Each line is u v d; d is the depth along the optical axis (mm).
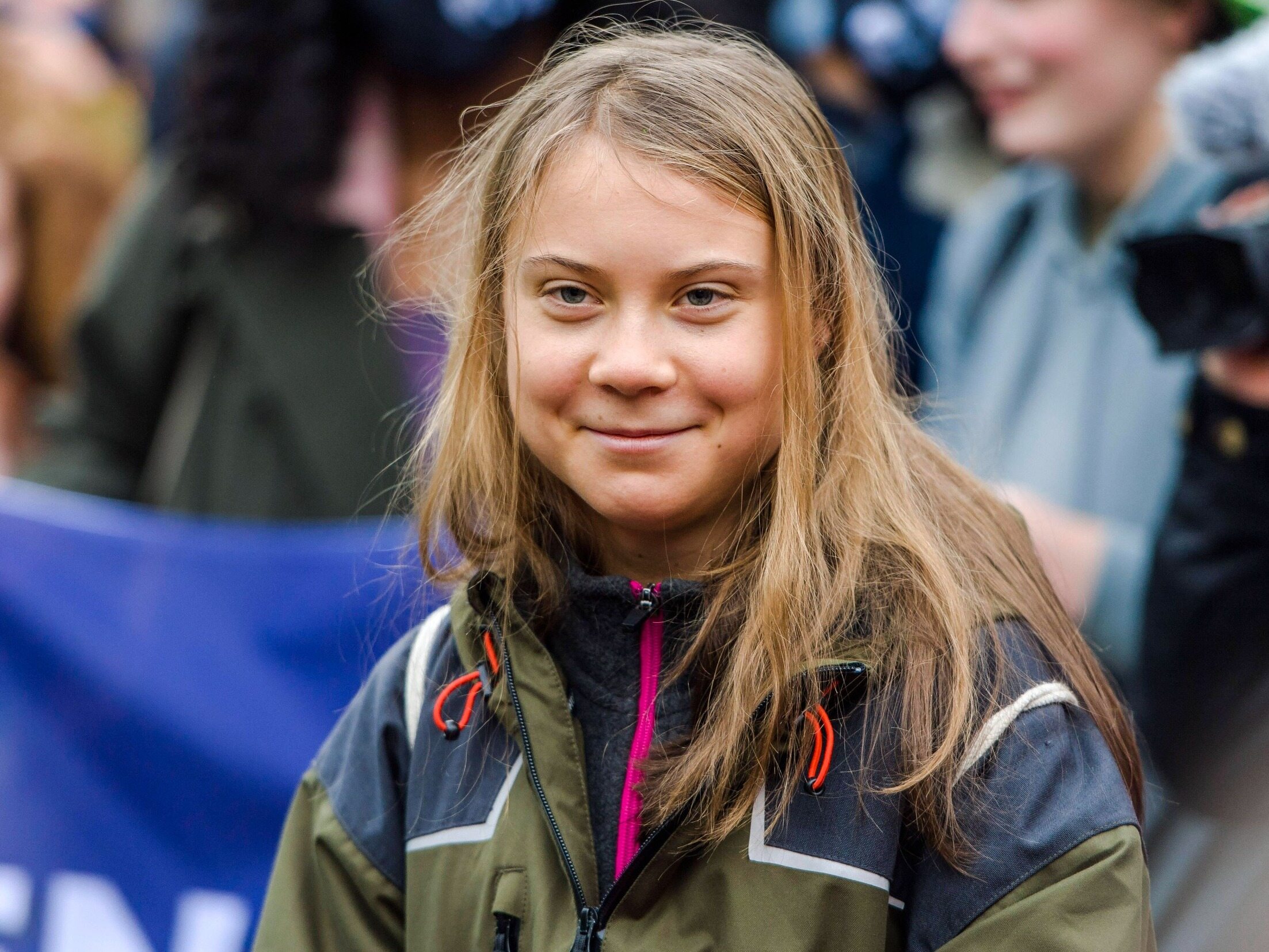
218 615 10344
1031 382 10656
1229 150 8703
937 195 14125
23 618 10211
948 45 11594
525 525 6297
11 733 10141
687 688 5945
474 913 5957
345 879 6340
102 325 11398
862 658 5754
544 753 5926
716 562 6043
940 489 6500
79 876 10125
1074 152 10594
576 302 5652
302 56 10992
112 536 10344
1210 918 8211
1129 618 9523
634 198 5512
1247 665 8258
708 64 6012
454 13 10953
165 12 15406
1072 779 5652
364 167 11312
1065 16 10391
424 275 10594
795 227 5758
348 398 11047
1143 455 9969
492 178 6223
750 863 5672
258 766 10242
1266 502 8156
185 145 11320
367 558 9000
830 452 6090
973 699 5727
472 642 6285
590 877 5816
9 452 13859
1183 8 10250
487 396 6344
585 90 5879
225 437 11086
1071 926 5410
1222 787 8297
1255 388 8156
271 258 11188
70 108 14328
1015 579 6219
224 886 10188
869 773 5660
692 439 5648
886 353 6812
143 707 10242
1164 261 8133
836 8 12977
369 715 6512
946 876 5664
